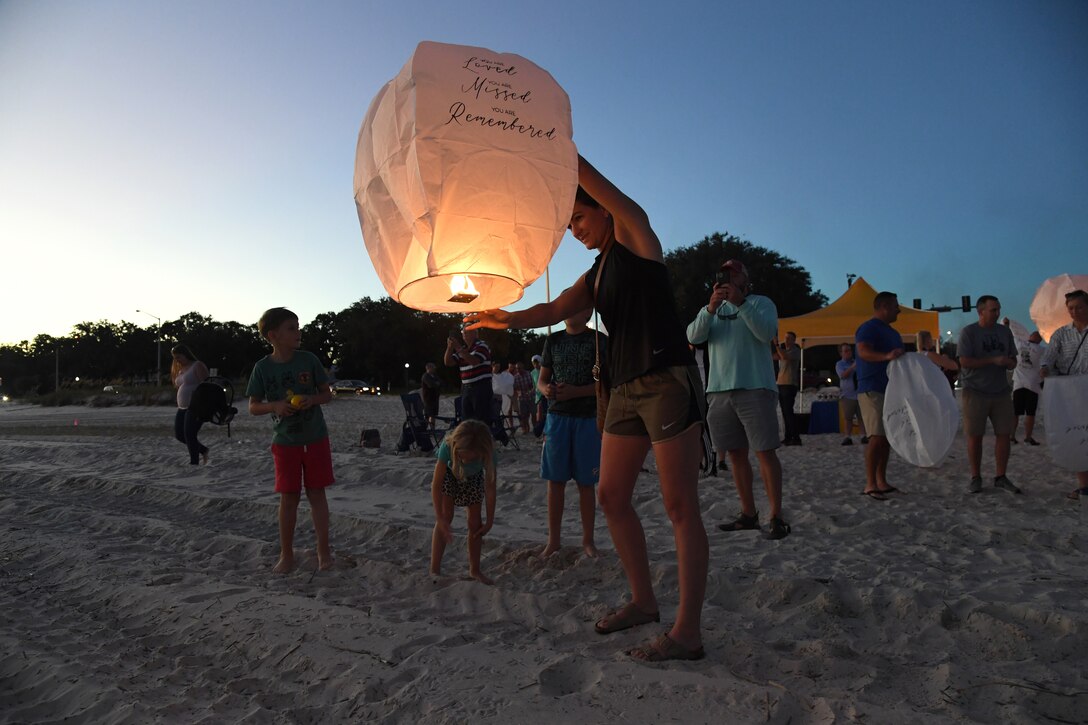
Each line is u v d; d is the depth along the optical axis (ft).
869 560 14.08
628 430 9.53
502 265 8.25
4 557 15.58
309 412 14.67
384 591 13.10
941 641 9.81
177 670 9.17
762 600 11.80
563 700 7.55
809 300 156.15
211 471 30.32
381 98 8.36
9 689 8.93
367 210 8.56
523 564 14.60
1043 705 7.71
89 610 11.87
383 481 27.35
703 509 20.08
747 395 16.22
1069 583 12.03
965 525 16.80
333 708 7.82
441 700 7.68
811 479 25.39
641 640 9.62
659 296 9.07
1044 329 32.48
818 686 8.27
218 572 14.44
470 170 7.76
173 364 32.68
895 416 20.67
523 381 49.03
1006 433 21.70
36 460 36.04
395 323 247.09
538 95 8.35
